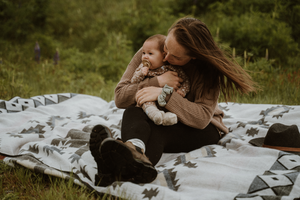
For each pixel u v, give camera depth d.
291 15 6.34
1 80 4.12
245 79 2.03
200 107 2.02
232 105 3.43
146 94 1.99
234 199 1.61
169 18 7.11
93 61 5.99
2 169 2.12
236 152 2.21
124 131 1.90
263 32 5.66
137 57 2.44
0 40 6.46
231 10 7.00
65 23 7.93
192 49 1.85
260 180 1.73
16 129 2.84
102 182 1.80
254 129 2.57
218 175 1.83
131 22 7.36
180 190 1.82
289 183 1.70
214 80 2.08
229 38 5.80
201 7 7.68
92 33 7.43
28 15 7.34
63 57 6.31
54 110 3.48
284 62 5.38
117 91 2.30
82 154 2.22
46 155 2.27
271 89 4.18
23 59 5.85
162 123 1.96
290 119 2.77
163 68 2.11
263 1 6.84
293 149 2.12
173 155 2.23
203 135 2.21
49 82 4.94
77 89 4.82
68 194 1.79
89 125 2.88
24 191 1.94
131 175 1.77
